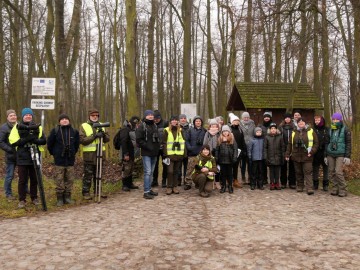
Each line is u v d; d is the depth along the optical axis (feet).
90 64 129.59
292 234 17.95
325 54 43.11
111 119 115.44
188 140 31.19
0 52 59.98
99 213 22.15
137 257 14.92
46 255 15.10
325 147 29.12
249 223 19.93
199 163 27.76
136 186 30.58
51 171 36.76
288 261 14.55
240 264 14.24
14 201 25.05
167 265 14.14
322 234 17.97
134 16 35.94
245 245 16.37
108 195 27.81
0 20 59.72
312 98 57.82
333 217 21.33
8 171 25.72
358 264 14.24
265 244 16.49
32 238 17.26
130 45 35.88
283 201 25.73
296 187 29.99
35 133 23.45
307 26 38.83
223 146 28.40
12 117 25.44
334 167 28.32
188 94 44.78
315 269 13.78
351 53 44.62
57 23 36.47
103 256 15.01
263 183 32.42
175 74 102.99
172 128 28.35
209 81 75.25
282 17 37.86
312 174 30.35
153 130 26.78
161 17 98.22
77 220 20.52
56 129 24.12
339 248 16.02
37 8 80.94
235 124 30.48
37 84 30.66
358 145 41.24
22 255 15.10
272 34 39.70
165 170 31.01
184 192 29.12
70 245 16.28
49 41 42.09
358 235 17.81
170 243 16.57
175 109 101.35
